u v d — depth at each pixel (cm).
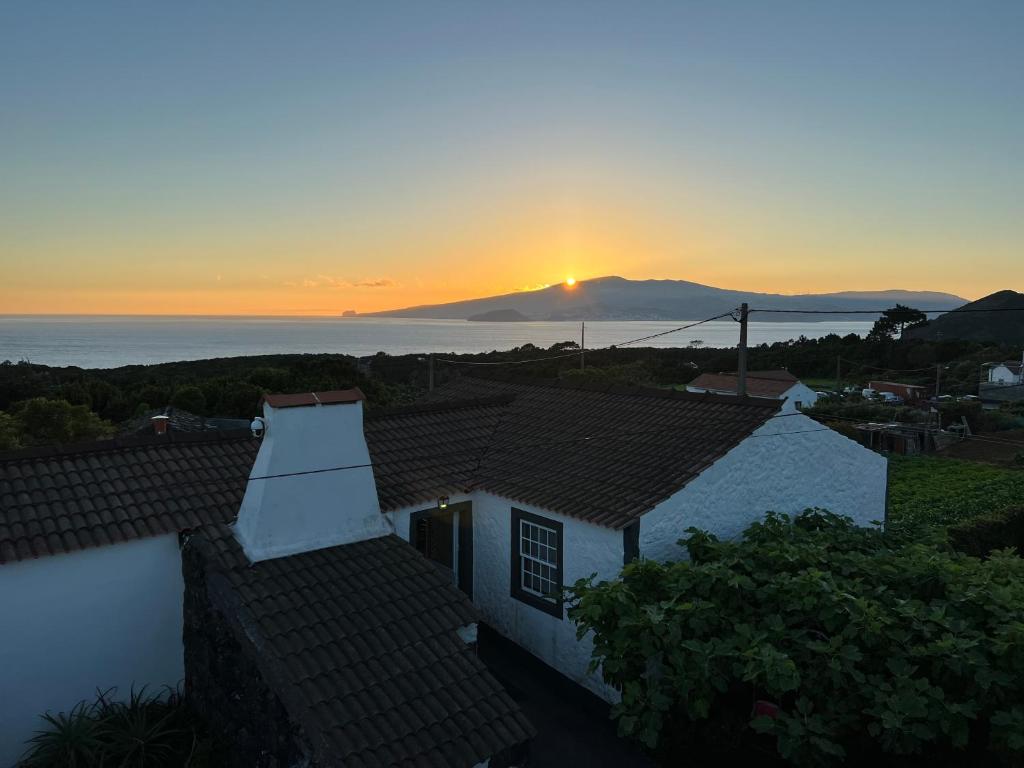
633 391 1343
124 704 755
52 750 662
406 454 1174
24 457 848
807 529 1048
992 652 657
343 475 837
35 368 5616
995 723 602
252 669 649
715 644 677
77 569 740
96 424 2830
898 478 2711
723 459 1001
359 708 593
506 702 653
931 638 689
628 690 686
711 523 983
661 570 793
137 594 784
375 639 680
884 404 4459
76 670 744
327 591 733
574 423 1286
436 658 680
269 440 789
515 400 1507
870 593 767
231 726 693
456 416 1383
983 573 813
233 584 711
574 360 5656
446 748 585
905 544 1016
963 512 2041
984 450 3409
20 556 690
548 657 991
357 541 842
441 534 1166
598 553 913
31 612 712
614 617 737
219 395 3531
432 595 762
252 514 779
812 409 3731
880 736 648
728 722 809
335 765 529
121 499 827
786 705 782
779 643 696
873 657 695
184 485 889
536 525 1009
